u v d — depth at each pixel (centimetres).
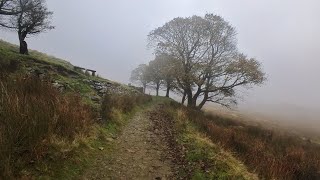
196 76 2670
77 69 2227
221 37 2745
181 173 734
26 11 1991
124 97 1683
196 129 1280
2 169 516
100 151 785
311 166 949
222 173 707
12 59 1438
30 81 863
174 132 1199
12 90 739
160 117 1644
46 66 1588
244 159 883
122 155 809
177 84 2964
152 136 1091
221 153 870
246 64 2542
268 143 1505
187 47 2767
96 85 1736
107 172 679
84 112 883
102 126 984
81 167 661
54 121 712
